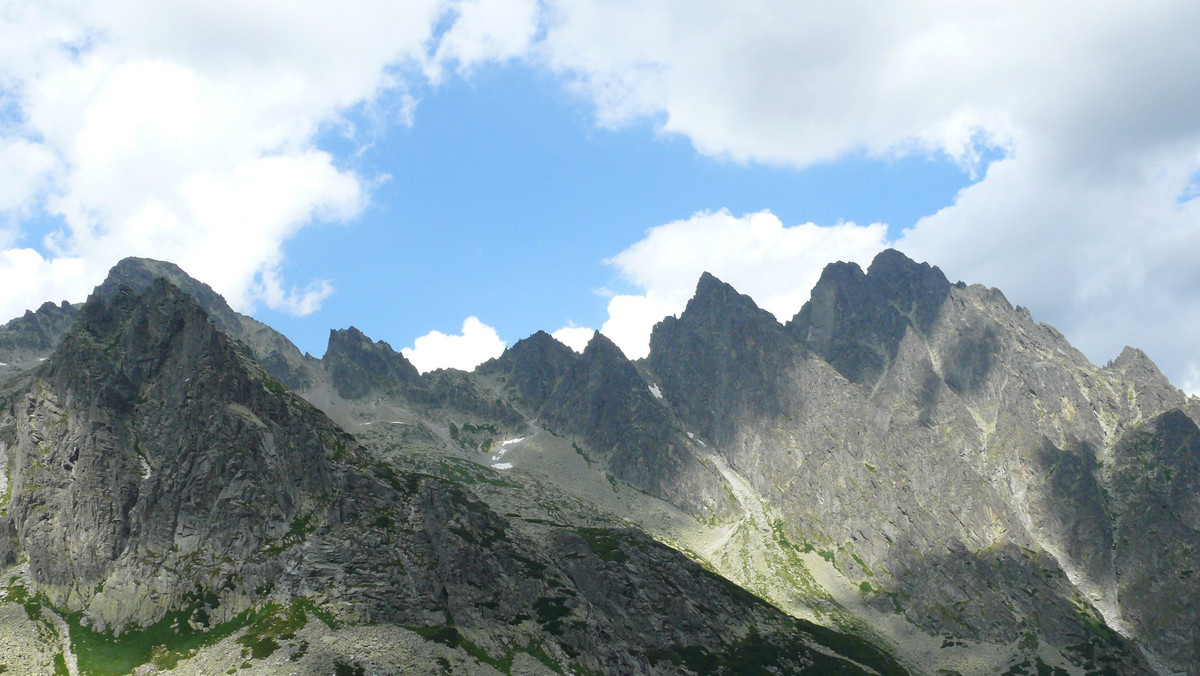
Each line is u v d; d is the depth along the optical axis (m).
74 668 193.25
